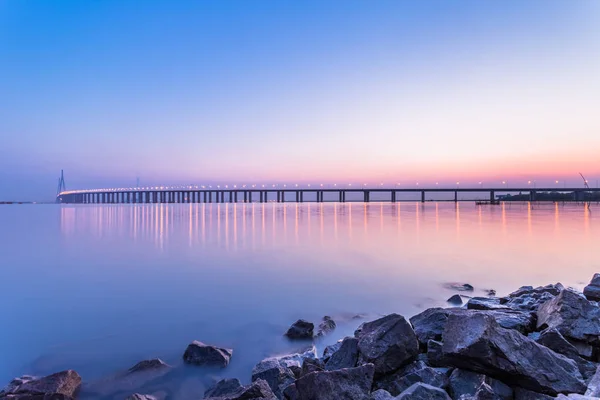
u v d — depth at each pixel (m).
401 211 109.56
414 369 7.41
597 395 5.60
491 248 30.59
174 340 11.83
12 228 58.19
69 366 10.05
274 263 25.72
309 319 13.56
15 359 10.55
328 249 32.03
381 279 19.97
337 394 6.08
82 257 29.52
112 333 12.58
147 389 8.69
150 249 33.62
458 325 7.16
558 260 24.66
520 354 6.45
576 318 8.43
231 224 62.62
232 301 16.27
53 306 15.98
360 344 8.12
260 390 6.93
